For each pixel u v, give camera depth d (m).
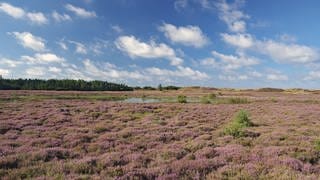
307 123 27.33
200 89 199.62
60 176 9.85
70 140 16.77
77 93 102.62
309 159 12.77
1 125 21.59
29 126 22.34
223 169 10.95
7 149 13.79
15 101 54.81
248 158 12.48
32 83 154.62
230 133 19.17
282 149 13.95
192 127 23.72
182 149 14.34
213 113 36.84
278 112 39.91
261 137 17.89
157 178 9.88
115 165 11.57
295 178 9.77
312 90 182.62
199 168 11.08
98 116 31.95
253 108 46.59
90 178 9.71
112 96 91.62
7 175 10.02
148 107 45.59
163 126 23.62
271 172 10.59
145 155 12.90
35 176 10.11
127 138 17.95
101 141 16.69
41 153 12.80
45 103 49.19
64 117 28.72
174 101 71.56
